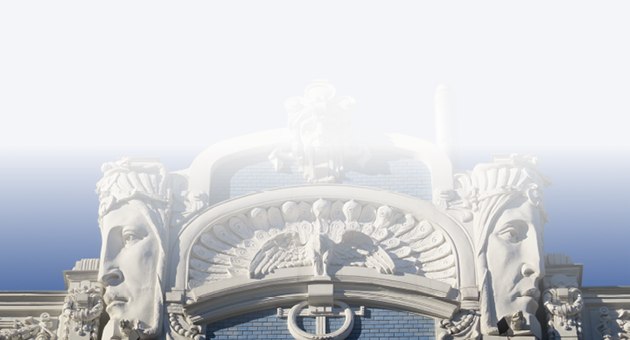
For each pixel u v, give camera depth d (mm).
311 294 30047
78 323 30047
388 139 32844
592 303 30594
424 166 32562
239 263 30734
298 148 32500
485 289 30062
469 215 31359
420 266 30734
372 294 30188
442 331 29688
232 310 30062
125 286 30188
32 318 30734
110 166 32219
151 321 29734
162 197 31547
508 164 32031
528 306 29922
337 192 31719
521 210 31250
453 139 39094
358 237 31125
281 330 29922
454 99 40094
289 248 31031
